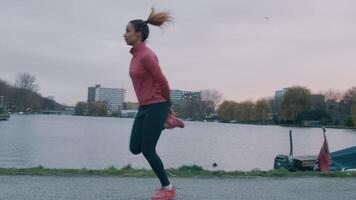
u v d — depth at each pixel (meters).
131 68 6.01
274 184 8.27
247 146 62.41
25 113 174.62
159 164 6.07
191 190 7.43
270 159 42.56
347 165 17.62
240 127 135.62
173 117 6.21
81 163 33.41
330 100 137.00
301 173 9.60
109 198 6.59
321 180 8.82
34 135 72.69
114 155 40.88
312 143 70.75
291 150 26.25
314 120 131.38
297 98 130.25
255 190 7.59
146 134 5.96
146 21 6.18
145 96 5.93
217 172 9.42
